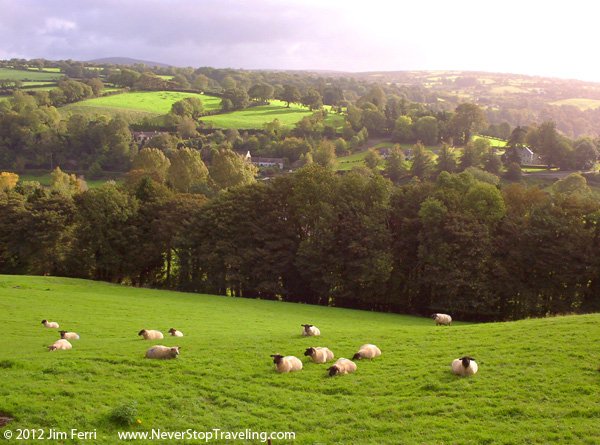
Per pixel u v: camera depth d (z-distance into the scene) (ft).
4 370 72.74
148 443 53.88
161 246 267.80
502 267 218.59
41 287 198.18
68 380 69.41
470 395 64.54
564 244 213.46
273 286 246.06
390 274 233.76
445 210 226.58
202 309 175.22
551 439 52.75
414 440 54.03
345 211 245.86
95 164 570.05
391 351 86.28
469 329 100.27
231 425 58.44
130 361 79.15
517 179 493.36
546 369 70.95
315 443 54.24
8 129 600.80
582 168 540.11
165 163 453.58
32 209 267.18
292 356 77.77
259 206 262.47
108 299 180.24
